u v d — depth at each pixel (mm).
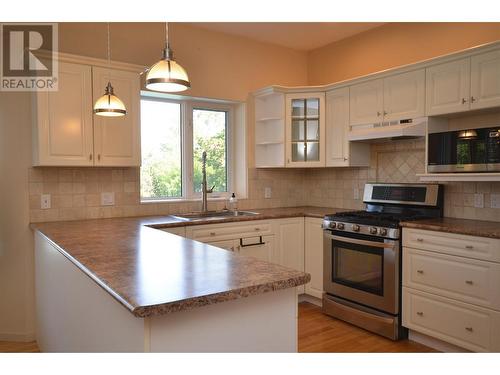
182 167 3918
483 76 2660
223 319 1272
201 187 4043
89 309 1623
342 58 4254
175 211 3701
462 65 2777
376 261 3010
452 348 2652
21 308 3004
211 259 1626
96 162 2977
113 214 3361
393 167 3639
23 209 2975
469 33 3182
